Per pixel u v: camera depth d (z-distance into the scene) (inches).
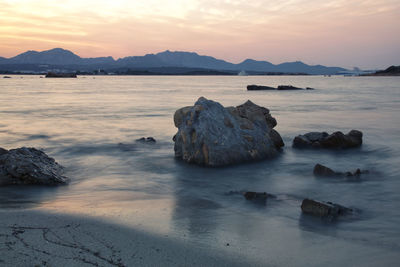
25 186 355.9
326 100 1781.5
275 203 307.3
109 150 566.3
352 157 524.7
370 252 201.5
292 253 197.9
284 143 642.2
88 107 1341.0
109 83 4847.4
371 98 1910.7
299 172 434.0
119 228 228.5
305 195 336.8
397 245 213.2
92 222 238.7
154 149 575.8
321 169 422.0
